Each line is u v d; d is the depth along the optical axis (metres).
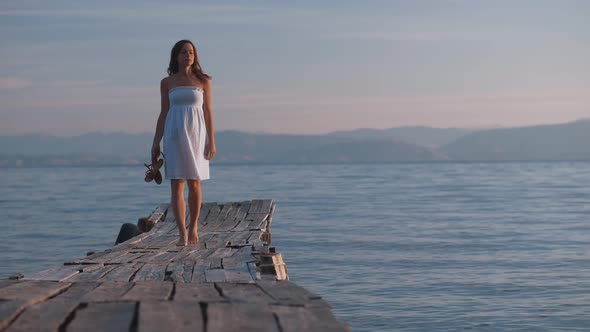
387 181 64.56
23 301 3.63
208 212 11.17
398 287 11.72
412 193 42.72
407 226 22.41
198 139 7.37
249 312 3.38
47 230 20.80
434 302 10.48
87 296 3.90
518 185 54.34
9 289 4.14
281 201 34.97
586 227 21.91
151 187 53.09
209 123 7.54
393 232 20.59
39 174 110.75
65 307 3.53
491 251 16.36
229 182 61.47
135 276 5.17
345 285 11.95
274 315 3.32
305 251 16.39
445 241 18.31
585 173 91.88
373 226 22.44
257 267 5.46
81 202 34.06
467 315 9.58
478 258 15.18
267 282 4.55
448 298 10.77
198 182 7.54
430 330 8.80
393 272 13.32
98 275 5.19
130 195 40.66
